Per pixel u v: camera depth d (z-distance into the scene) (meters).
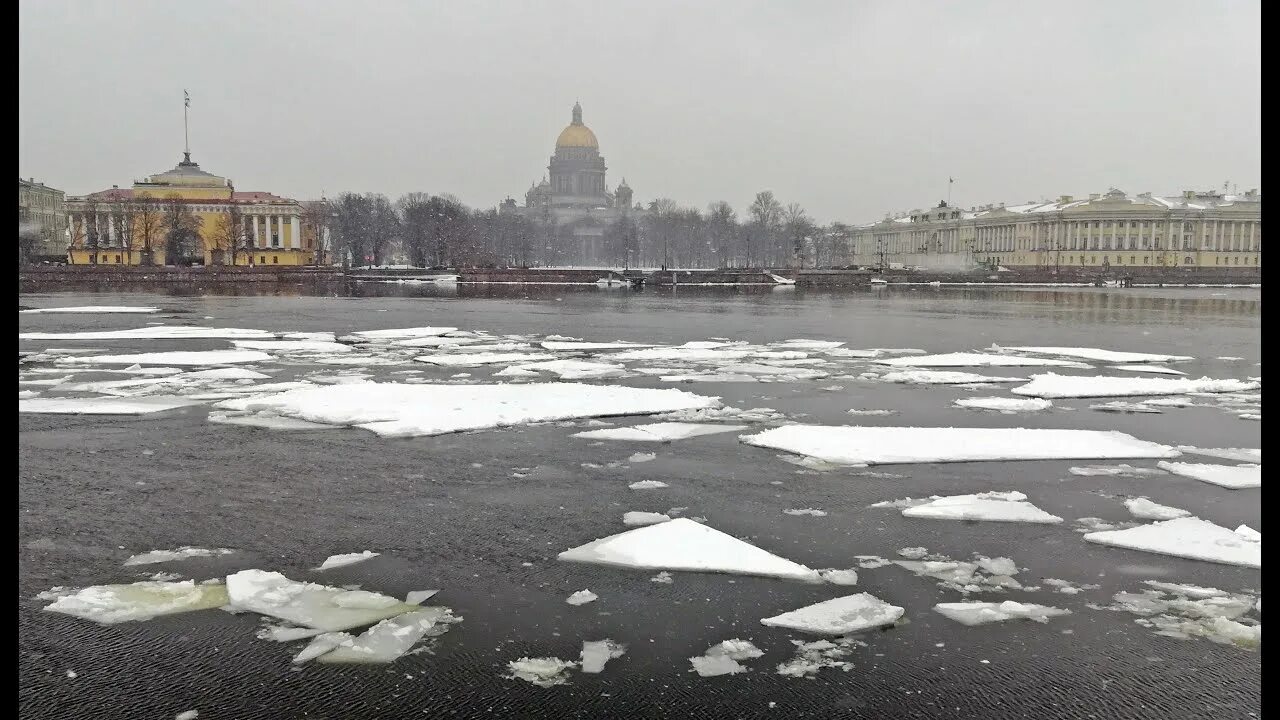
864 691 7.32
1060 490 13.32
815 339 39.28
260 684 7.40
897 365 29.09
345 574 9.85
